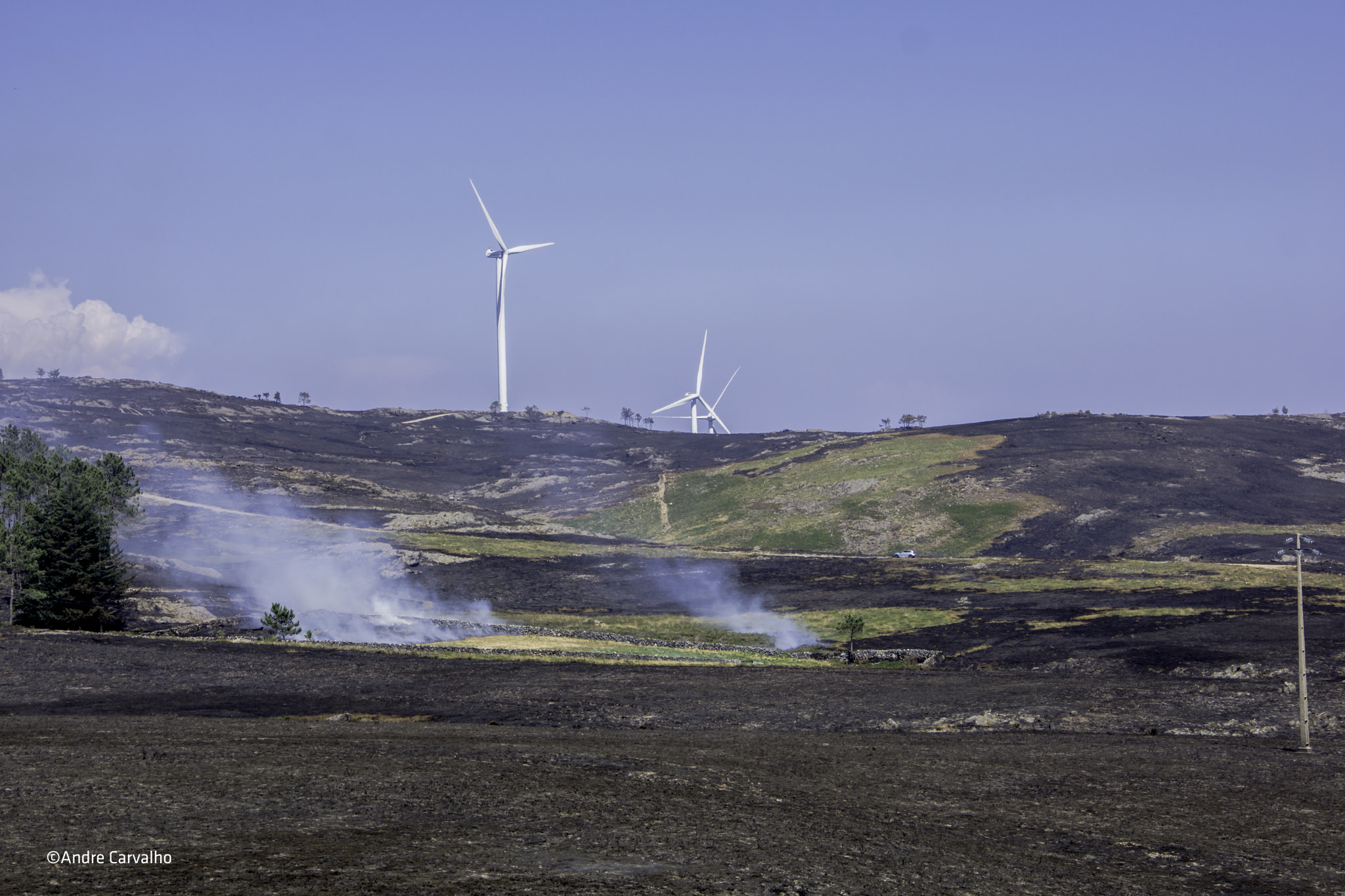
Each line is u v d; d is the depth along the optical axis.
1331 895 20.94
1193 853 24.09
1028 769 35.47
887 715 52.53
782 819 25.16
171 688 60.09
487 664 74.50
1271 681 64.06
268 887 16.22
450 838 20.75
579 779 29.41
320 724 46.09
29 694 56.78
